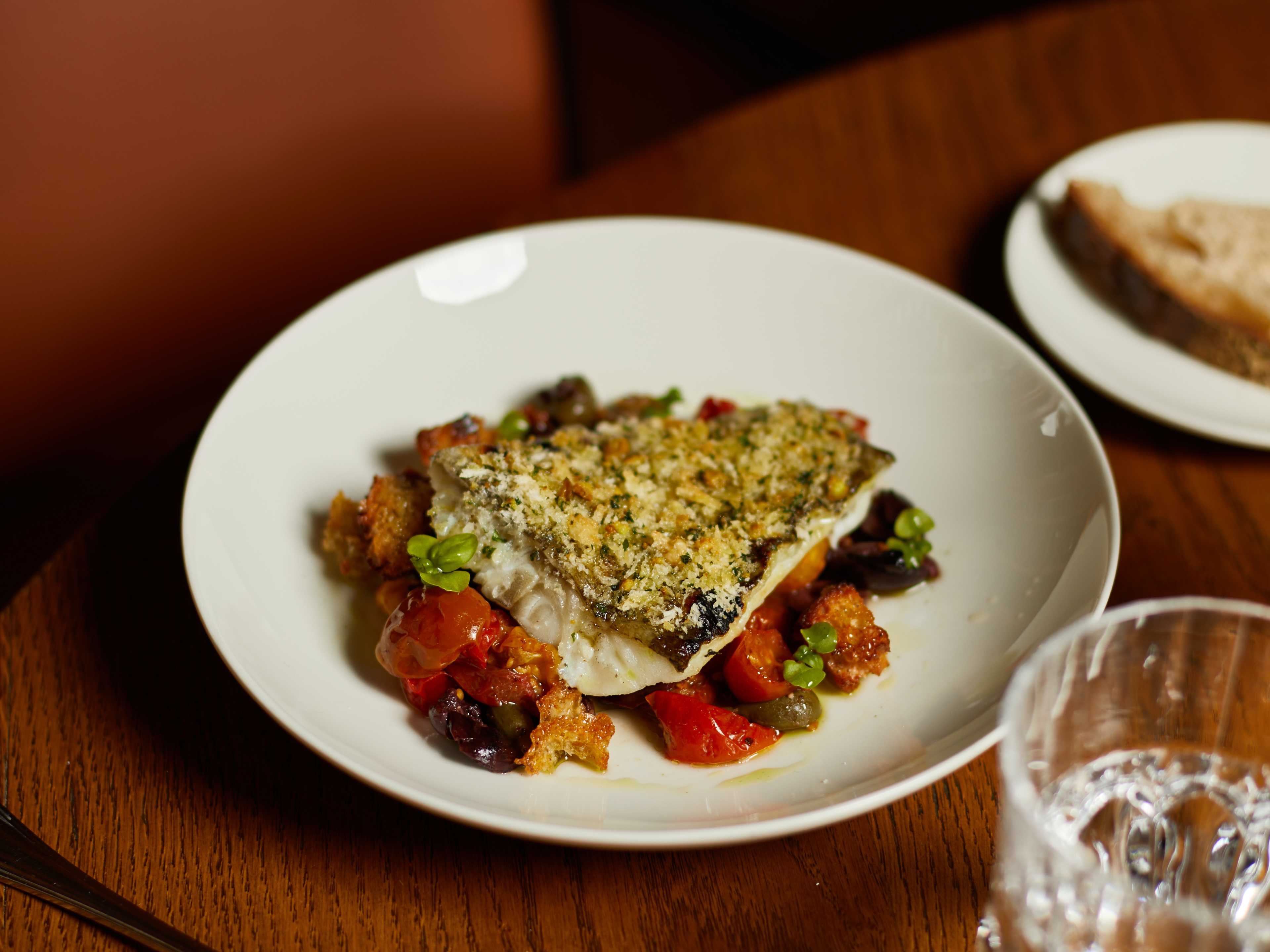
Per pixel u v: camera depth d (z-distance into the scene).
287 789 0.38
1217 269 0.52
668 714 0.39
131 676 0.40
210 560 0.40
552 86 0.71
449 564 0.40
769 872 0.37
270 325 0.66
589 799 0.37
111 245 0.60
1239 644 0.34
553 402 0.47
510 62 0.67
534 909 0.36
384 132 0.65
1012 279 0.52
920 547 0.43
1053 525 0.43
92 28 0.58
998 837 0.37
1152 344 0.52
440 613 0.39
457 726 0.38
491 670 0.39
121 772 0.39
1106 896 0.31
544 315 0.49
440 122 0.66
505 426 0.46
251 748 0.39
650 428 0.45
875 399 0.48
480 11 0.65
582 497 0.42
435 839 0.37
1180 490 0.47
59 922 0.36
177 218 0.62
